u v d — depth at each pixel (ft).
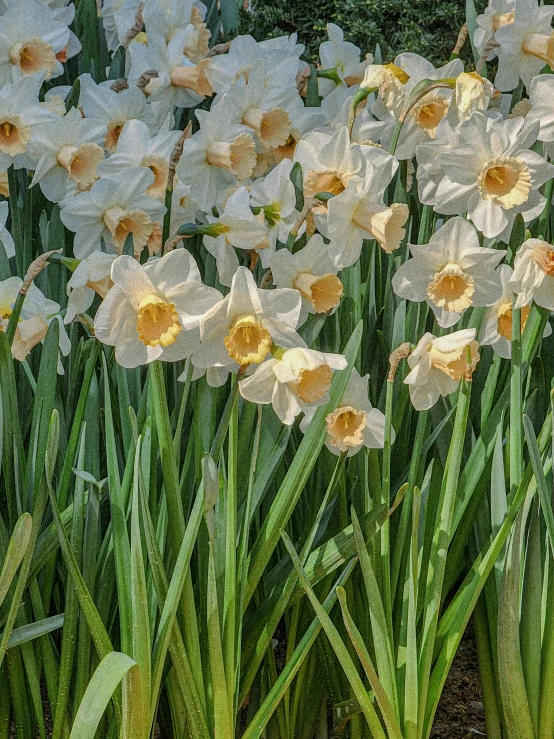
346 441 4.79
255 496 4.91
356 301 5.22
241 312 4.57
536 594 4.86
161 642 4.69
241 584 4.79
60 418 5.06
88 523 4.82
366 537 4.85
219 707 4.74
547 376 5.35
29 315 5.05
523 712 4.89
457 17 13.67
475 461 5.03
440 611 5.34
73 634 4.85
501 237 5.23
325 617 4.70
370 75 5.37
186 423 5.07
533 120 5.12
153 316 4.52
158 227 5.23
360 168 4.96
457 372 4.69
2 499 5.01
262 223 5.03
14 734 5.31
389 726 4.79
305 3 14.23
